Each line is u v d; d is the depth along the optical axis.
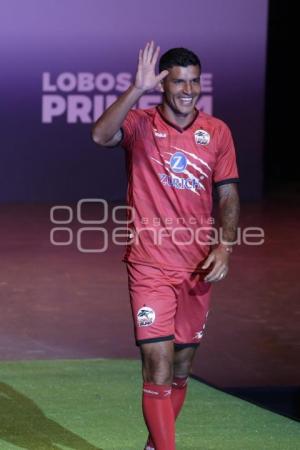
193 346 8.20
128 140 7.84
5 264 16.94
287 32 28.72
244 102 24.33
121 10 23.36
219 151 7.91
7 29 23.14
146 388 7.69
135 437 8.88
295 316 13.84
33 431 9.00
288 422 9.43
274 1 28.52
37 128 23.59
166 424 7.62
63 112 23.59
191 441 8.80
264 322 13.49
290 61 28.98
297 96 29.16
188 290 7.93
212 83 24.11
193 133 7.82
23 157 23.66
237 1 23.88
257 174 24.67
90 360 11.54
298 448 8.67
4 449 8.49
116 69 23.56
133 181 7.86
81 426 9.17
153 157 7.80
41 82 23.42
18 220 21.44
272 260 17.70
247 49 24.12
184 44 23.81
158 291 7.74
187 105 7.69
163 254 7.82
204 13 23.80
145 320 7.68
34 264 16.97
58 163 23.78
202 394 10.28
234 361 11.76
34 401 9.91
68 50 23.38
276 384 10.89
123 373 10.99
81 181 23.89
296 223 21.56
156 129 7.80
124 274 16.33
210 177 7.89
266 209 23.27
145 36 23.56
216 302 14.54
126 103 7.49
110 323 13.29
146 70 7.48
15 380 10.64
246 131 24.44
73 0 23.19
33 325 13.11
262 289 15.41
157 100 23.11
